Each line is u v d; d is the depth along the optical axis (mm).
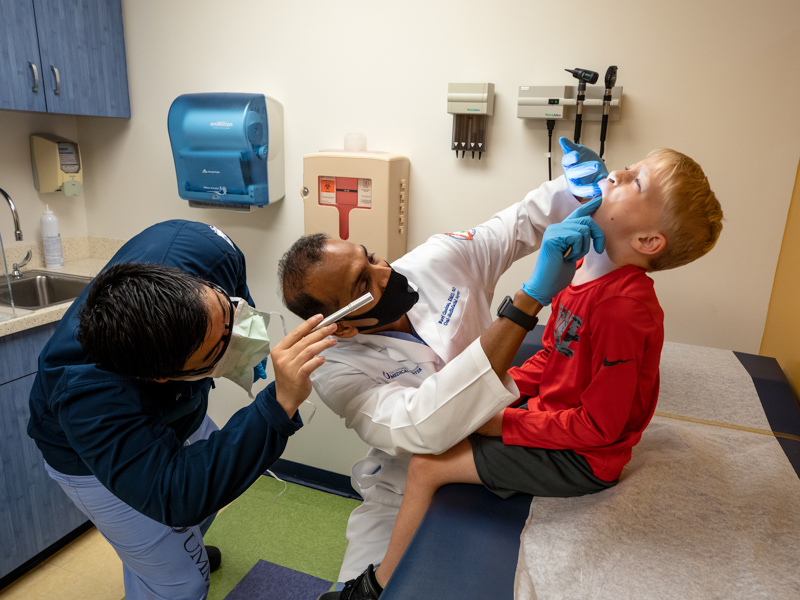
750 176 1666
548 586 781
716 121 1671
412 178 2094
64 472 1299
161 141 2439
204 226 1370
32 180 2438
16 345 1892
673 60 1682
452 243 1403
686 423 1232
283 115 2221
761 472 1031
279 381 960
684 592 764
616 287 898
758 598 750
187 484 929
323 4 2062
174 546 1411
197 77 2312
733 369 1492
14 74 1961
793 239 1553
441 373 978
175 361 886
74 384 980
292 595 1919
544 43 1814
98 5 2236
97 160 2580
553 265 889
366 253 1138
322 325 989
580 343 962
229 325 964
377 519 1274
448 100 1876
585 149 1140
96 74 2270
